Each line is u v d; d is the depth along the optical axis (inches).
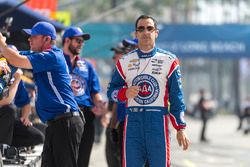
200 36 1756.9
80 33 539.5
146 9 3750.0
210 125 2504.9
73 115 447.5
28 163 492.4
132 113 418.3
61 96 444.1
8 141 455.8
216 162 1008.2
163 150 414.6
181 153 1142.3
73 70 543.5
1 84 428.1
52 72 440.8
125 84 428.5
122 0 3535.9
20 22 656.4
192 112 3004.4
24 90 496.4
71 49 541.6
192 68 5054.1
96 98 555.8
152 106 415.5
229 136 1733.5
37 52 446.9
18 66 424.5
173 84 418.0
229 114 4052.7
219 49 1765.5
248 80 4970.5
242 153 1178.0
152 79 416.5
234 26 1771.7
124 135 421.4
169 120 434.9
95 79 556.4
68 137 446.0
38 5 916.0
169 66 417.4
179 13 4232.3
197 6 4131.4
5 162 486.6
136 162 416.5
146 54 420.5
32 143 495.8
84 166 544.4
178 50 1747.0
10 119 454.9
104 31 1529.3
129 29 1546.5
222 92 4990.2
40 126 586.9
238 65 4072.3
